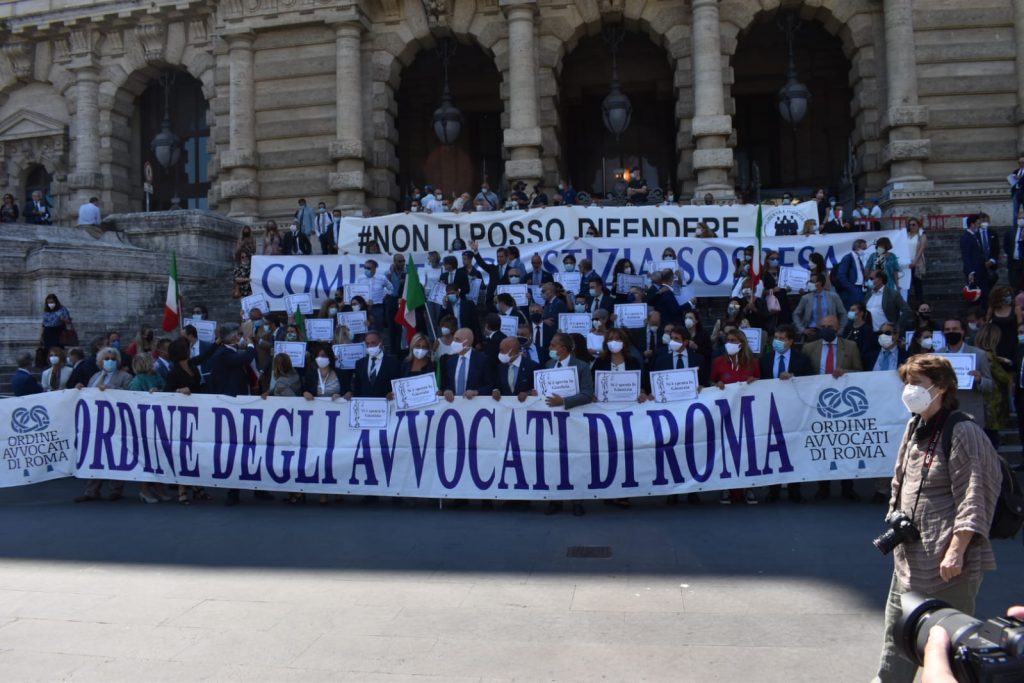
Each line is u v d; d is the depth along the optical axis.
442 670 5.64
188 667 5.77
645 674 5.52
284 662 5.83
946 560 4.31
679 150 25.30
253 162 26.67
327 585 7.49
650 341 13.34
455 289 15.91
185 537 9.37
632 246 17.92
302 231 22.34
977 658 2.21
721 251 17.73
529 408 10.23
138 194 30.81
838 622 6.33
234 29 26.61
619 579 7.49
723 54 24.84
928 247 20.17
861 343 12.40
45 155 30.42
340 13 25.75
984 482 4.35
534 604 6.88
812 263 15.21
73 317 20.08
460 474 10.39
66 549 8.91
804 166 30.08
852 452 10.09
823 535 8.76
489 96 30.95
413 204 22.72
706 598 6.93
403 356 16.08
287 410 10.96
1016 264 16.47
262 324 15.95
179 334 14.59
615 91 25.30
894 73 23.72
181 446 11.22
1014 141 23.78
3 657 6.00
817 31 28.98
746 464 10.13
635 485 10.12
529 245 18.03
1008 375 11.09
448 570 7.86
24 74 30.11
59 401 11.61
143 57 29.06
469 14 25.84
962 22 23.94
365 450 10.67
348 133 25.83
